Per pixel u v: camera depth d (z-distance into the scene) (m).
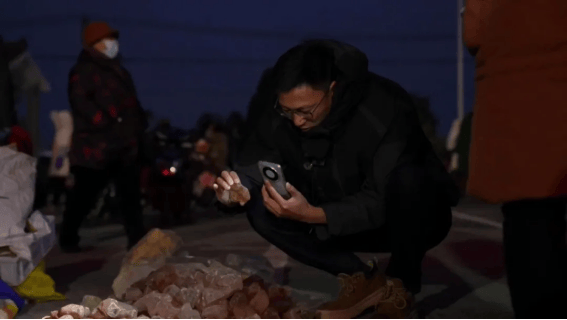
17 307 3.52
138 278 3.75
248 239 7.38
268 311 3.19
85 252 6.41
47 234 3.84
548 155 2.10
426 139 3.44
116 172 6.08
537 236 2.17
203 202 12.55
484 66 2.28
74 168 6.06
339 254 3.50
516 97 2.15
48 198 13.99
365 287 3.27
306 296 3.89
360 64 3.12
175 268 3.54
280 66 3.14
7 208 3.60
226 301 3.20
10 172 3.72
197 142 12.34
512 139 2.15
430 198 3.25
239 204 3.51
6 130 4.26
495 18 2.23
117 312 3.13
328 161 3.32
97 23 5.98
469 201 13.27
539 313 2.18
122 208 6.14
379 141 3.23
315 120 3.15
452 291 4.00
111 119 5.94
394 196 3.22
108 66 6.01
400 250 3.30
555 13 2.13
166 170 9.69
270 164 3.15
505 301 3.69
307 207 3.19
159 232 3.97
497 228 7.88
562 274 2.14
